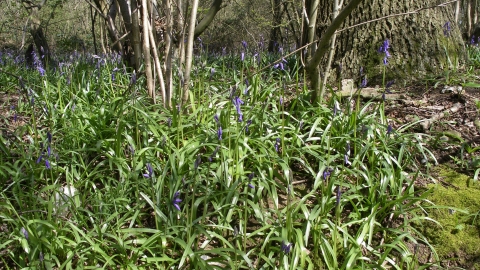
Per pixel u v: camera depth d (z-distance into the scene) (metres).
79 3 17.92
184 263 2.99
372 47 5.49
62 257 2.97
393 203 3.25
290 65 6.24
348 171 3.44
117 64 6.73
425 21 5.50
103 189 3.47
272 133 3.81
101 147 3.94
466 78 5.21
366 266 2.98
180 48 4.46
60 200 3.12
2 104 5.62
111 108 4.33
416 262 3.06
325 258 2.96
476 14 11.81
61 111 4.51
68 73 5.45
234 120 4.05
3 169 3.71
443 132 4.19
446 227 3.30
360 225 3.30
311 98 4.45
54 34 18.19
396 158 3.84
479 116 4.35
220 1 7.39
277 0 9.99
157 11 5.88
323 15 5.79
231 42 12.39
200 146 3.58
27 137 4.48
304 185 3.71
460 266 3.10
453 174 3.74
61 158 3.84
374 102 4.82
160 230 3.01
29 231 2.77
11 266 3.07
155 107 4.50
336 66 5.67
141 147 3.93
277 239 2.84
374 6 5.49
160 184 3.29
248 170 3.63
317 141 3.99
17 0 12.01
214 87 5.21
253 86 4.68
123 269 2.88
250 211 3.19
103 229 3.08
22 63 8.39
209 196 3.25
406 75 5.37
